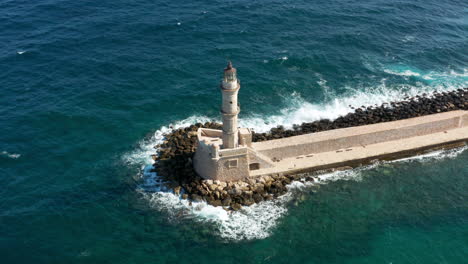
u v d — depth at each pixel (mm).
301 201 53750
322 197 54531
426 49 95062
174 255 46125
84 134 64562
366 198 54594
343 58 89062
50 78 76375
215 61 84625
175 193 54094
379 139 62906
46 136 63375
